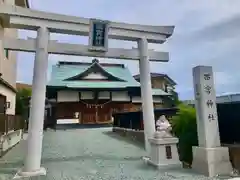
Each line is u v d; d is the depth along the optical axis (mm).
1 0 12094
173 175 6301
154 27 8766
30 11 7137
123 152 10547
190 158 7551
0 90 11375
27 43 7152
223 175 6148
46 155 9844
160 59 8898
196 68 6949
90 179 6105
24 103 22828
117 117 19141
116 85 26453
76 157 9359
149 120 8336
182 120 8086
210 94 6711
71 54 7727
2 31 12672
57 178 6211
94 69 28203
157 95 27172
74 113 27266
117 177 6258
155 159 7230
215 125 6582
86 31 7863
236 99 7613
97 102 26781
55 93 25922
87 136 16938
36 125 6676
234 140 6762
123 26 8281
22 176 6125
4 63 13742
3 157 9406
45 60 7168
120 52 8375
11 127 11891
